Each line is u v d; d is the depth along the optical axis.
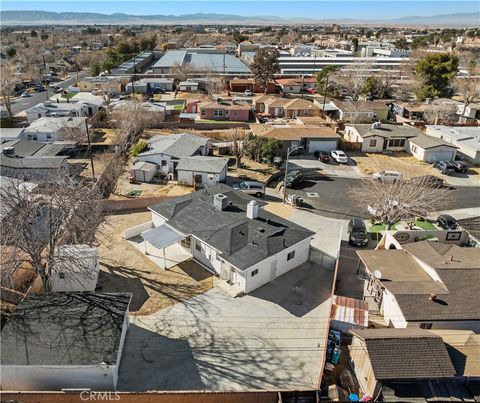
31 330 21.73
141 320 26.00
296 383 22.12
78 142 58.41
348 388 21.92
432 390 19.89
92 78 103.44
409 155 59.62
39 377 20.38
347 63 124.62
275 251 29.50
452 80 96.06
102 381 20.78
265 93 103.19
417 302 24.75
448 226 38.50
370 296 29.12
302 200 43.28
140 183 47.28
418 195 39.03
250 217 32.88
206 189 38.28
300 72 125.50
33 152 51.28
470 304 24.84
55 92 98.69
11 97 92.06
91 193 32.53
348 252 34.66
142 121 66.44
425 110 78.25
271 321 26.44
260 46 170.50
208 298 28.19
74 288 27.80
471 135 63.25
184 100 90.38
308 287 29.86
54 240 26.92
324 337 25.31
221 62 131.25
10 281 27.39
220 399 19.97
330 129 62.12
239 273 28.55
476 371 20.77
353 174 52.19
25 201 27.78
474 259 29.23
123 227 37.00
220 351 24.00
